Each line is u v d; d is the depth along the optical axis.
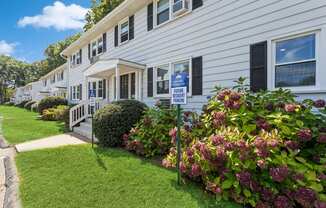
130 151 7.06
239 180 3.62
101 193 4.36
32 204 4.06
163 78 9.78
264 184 3.61
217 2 7.39
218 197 3.82
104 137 7.77
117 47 13.27
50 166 5.96
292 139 3.87
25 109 32.91
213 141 4.02
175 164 5.05
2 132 11.69
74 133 11.17
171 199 4.01
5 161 6.73
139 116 7.93
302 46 5.44
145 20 10.88
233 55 6.89
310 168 3.64
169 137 6.51
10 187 4.89
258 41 6.25
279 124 3.99
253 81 6.34
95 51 16.44
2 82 62.66
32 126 13.62
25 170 5.75
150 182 4.71
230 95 4.58
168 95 9.39
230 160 3.84
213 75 7.51
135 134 6.99
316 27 5.16
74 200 4.14
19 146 8.35
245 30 6.57
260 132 3.93
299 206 3.56
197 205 3.77
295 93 5.50
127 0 10.70
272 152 3.60
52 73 33.91
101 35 15.38
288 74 5.66
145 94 10.89
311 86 5.27
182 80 4.33
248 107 4.53
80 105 12.26
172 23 9.23
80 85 19.19
